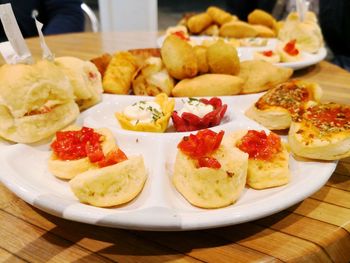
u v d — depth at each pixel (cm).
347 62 51
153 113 22
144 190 16
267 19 46
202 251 13
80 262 13
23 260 13
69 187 16
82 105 24
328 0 55
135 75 27
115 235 14
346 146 17
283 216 15
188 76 26
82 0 62
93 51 41
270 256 13
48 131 19
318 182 15
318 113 19
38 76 19
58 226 15
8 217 15
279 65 31
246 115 23
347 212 15
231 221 13
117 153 17
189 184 15
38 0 56
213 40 38
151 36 49
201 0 138
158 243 14
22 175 16
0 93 18
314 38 36
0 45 21
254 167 16
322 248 13
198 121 21
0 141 19
